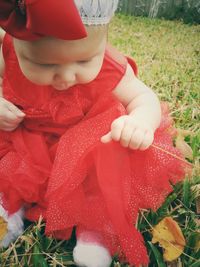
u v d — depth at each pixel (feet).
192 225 1.40
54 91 1.40
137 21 3.71
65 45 1.13
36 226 1.35
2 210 1.36
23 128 1.46
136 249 1.26
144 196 1.37
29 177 1.36
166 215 1.42
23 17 1.08
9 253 1.31
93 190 1.35
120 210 1.27
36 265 1.28
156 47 2.92
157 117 1.43
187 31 3.42
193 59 2.70
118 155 1.30
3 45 1.41
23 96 1.43
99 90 1.41
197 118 1.95
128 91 1.47
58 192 1.28
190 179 1.54
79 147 1.30
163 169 1.38
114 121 1.27
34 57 1.17
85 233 1.30
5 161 1.41
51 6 0.98
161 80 2.29
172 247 1.30
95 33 1.16
